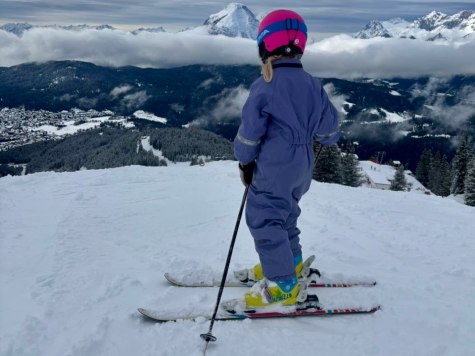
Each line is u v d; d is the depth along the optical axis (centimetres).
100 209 427
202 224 391
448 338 208
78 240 334
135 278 264
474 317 227
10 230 359
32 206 439
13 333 199
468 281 279
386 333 211
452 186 3666
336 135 232
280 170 206
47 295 237
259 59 213
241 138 205
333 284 256
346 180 3002
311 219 422
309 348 195
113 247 324
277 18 200
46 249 312
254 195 216
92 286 251
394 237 374
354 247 342
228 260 216
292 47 201
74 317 215
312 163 218
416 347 199
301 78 203
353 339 204
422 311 233
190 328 206
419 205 533
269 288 216
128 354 187
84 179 574
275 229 212
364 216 450
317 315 225
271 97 198
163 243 337
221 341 197
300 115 202
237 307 219
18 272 272
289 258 213
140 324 210
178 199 479
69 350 184
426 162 4734
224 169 687
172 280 252
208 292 247
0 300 234
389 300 243
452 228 416
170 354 187
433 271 295
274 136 204
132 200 468
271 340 200
